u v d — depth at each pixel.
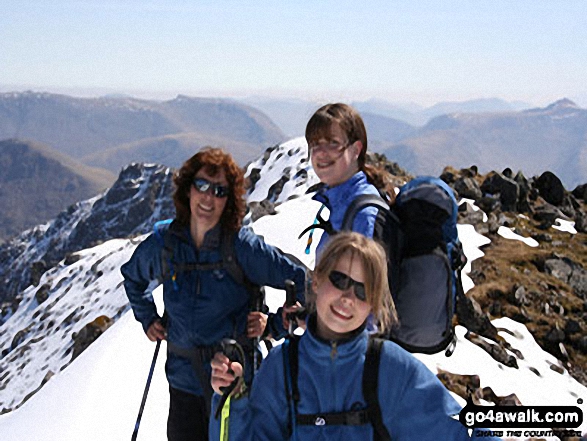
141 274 5.71
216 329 5.31
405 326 5.52
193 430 5.46
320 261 3.65
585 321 18.38
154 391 9.58
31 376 61.50
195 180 5.14
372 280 3.54
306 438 3.70
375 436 3.65
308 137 5.71
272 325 5.38
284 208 24.39
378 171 5.86
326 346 3.65
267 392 3.86
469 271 20.75
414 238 5.42
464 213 25.83
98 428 8.69
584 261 23.66
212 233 5.27
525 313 18.11
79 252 107.44
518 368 14.27
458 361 12.95
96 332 32.09
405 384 3.60
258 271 5.33
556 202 32.41
